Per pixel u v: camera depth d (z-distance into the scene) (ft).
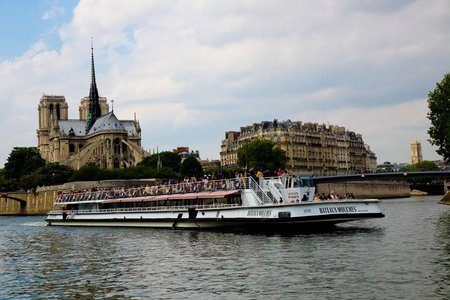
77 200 315.78
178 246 167.12
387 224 213.87
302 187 200.75
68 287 109.09
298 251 140.77
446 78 334.44
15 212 643.86
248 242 166.30
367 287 94.53
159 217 243.40
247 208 197.88
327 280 102.01
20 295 103.14
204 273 116.67
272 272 113.09
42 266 140.77
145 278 114.83
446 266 109.60
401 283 96.17
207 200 230.07
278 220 184.24
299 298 89.76
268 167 615.16
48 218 332.60
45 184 643.45
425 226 197.47
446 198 394.11
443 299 84.28
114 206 287.69
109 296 98.84
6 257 164.25
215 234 197.98
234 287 100.53
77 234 241.14
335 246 147.33
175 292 99.04
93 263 141.49
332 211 183.62
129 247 172.55
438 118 335.06
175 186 247.91
